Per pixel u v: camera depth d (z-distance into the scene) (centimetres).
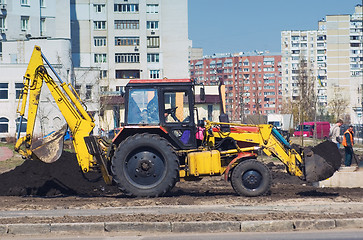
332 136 3684
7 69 8712
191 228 1608
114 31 12762
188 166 2223
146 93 2280
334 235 1533
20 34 10694
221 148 2319
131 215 1750
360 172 2581
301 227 1619
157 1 12900
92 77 9650
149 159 2202
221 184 2819
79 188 2523
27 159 2416
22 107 2292
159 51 12962
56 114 8675
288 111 13075
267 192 2219
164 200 2112
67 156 2748
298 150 2312
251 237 1523
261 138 2311
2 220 1702
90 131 2309
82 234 1598
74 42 12619
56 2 11331
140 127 2248
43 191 2470
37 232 1598
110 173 2286
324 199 2112
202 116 2586
